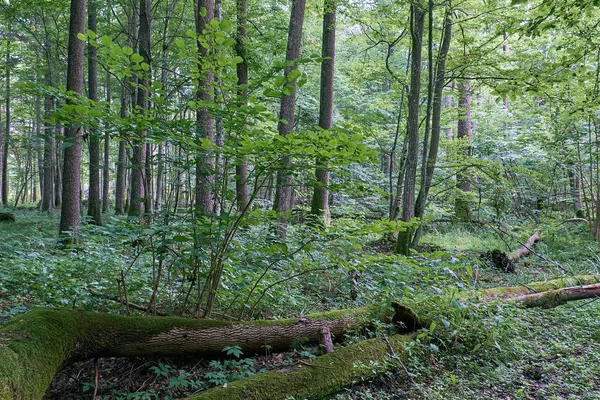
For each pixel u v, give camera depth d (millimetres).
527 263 9688
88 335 3201
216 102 3869
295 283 6035
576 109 8016
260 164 3791
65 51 17516
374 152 3076
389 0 10484
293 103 9953
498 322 4641
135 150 4414
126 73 3766
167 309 4414
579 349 4777
